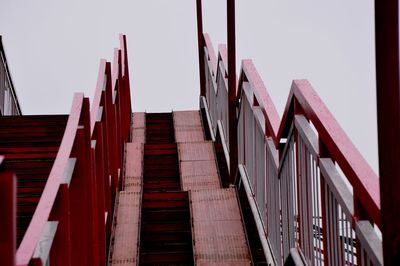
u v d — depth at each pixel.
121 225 7.78
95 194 6.04
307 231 4.97
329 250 4.42
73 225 5.10
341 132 4.25
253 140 7.36
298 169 5.25
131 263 6.97
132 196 8.47
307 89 4.93
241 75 8.02
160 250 7.61
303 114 5.22
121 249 7.24
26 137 9.27
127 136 12.49
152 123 14.05
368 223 3.83
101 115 6.97
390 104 3.39
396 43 3.40
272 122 6.18
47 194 3.96
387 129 3.39
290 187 5.49
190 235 7.75
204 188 9.83
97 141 6.66
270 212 6.42
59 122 10.29
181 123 13.76
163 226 7.96
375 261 3.55
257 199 7.17
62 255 4.12
